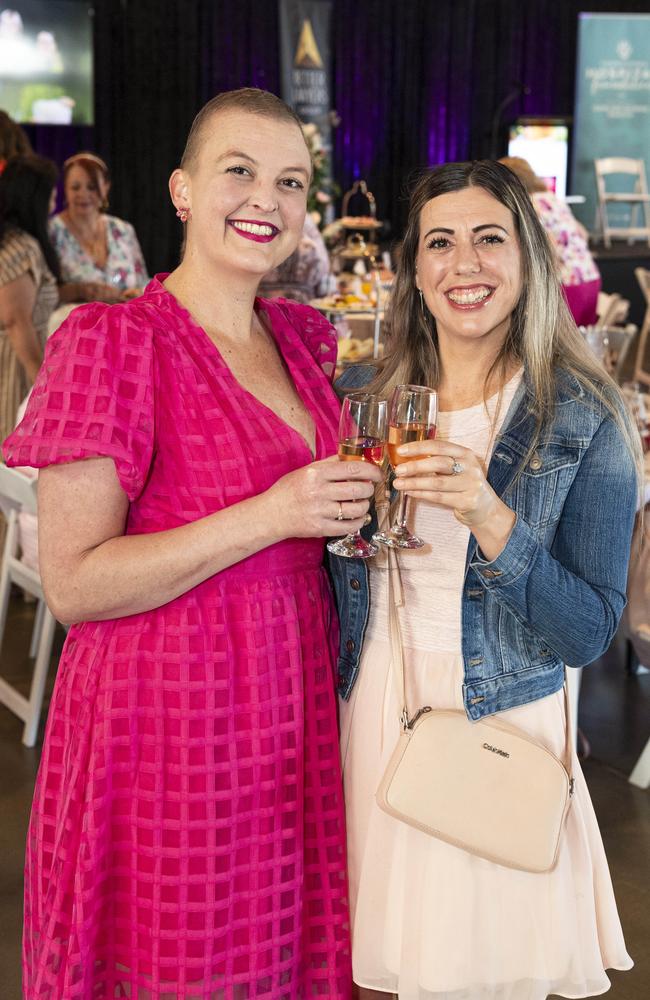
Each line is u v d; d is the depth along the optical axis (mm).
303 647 1789
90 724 1679
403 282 1942
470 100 13125
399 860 1792
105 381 1607
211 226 1727
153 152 11703
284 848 1753
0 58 10625
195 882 1683
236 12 11734
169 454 1686
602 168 12438
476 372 1877
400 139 13086
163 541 1617
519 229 1802
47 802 1754
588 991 1798
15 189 4234
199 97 11789
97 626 1716
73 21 10781
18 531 3756
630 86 12391
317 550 1831
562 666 1832
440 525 1800
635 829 3246
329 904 1841
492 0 12805
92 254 5695
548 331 1806
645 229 12430
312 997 1851
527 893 1750
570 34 12969
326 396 1899
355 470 1586
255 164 1695
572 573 1717
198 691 1668
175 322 1724
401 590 1802
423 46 12883
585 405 1743
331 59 12641
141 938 1702
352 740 1865
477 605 1767
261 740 1710
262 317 1944
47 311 4426
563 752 1806
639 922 2807
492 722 1746
